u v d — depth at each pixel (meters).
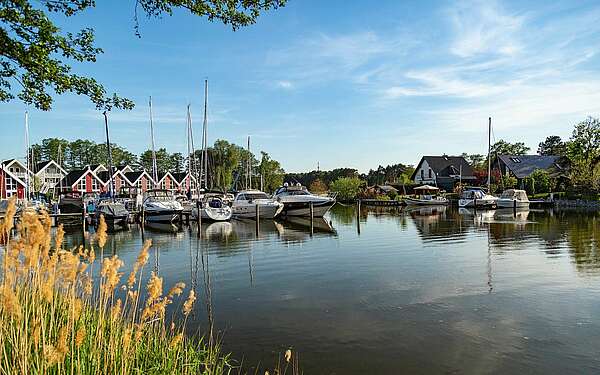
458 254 14.52
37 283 3.20
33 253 3.00
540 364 5.99
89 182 58.12
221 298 9.30
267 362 6.09
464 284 10.30
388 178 74.06
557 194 45.84
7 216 3.00
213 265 13.04
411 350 6.48
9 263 3.07
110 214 25.55
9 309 2.78
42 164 59.44
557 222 25.64
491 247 16.02
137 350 3.93
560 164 54.31
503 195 41.88
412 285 10.27
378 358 6.21
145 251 3.50
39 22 6.36
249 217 29.83
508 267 12.21
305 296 9.43
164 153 105.00
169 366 4.20
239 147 70.62
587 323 7.54
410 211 38.62
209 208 28.33
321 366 5.96
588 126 47.81
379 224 26.09
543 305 8.58
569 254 14.29
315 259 13.92
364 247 16.42
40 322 2.96
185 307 3.87
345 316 8.04
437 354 6.33
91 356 3.37
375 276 11.29
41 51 6.28
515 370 5.83
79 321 3.70
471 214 33.75
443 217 30.98
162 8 6.76
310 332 7.22
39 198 47.62
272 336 7.05
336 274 11.59
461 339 6.88
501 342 6.75
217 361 5.99
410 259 13.68
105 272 3.36
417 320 7.79
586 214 31.95
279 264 13.12
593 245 16.28
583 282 10.36
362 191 57.59
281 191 33.31
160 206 27.67
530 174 53.22
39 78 6.66
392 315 8.07
